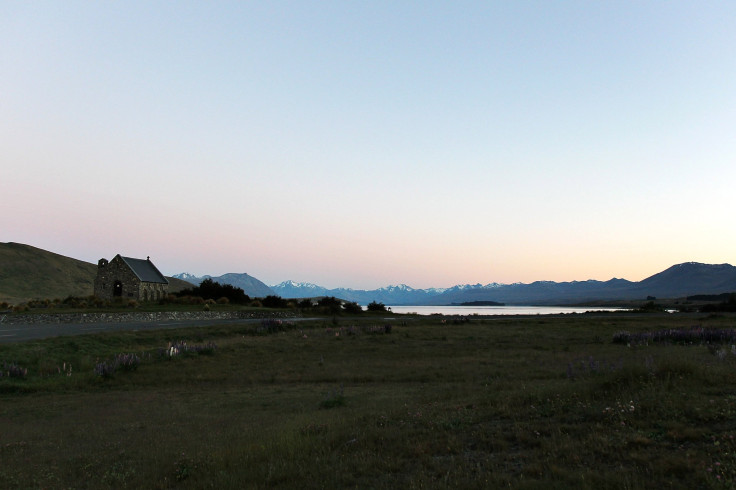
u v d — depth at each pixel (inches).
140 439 546.3
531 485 275.4
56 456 489.1
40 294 6594.5
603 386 510.3
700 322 1925.4
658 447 321.7
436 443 384.5
